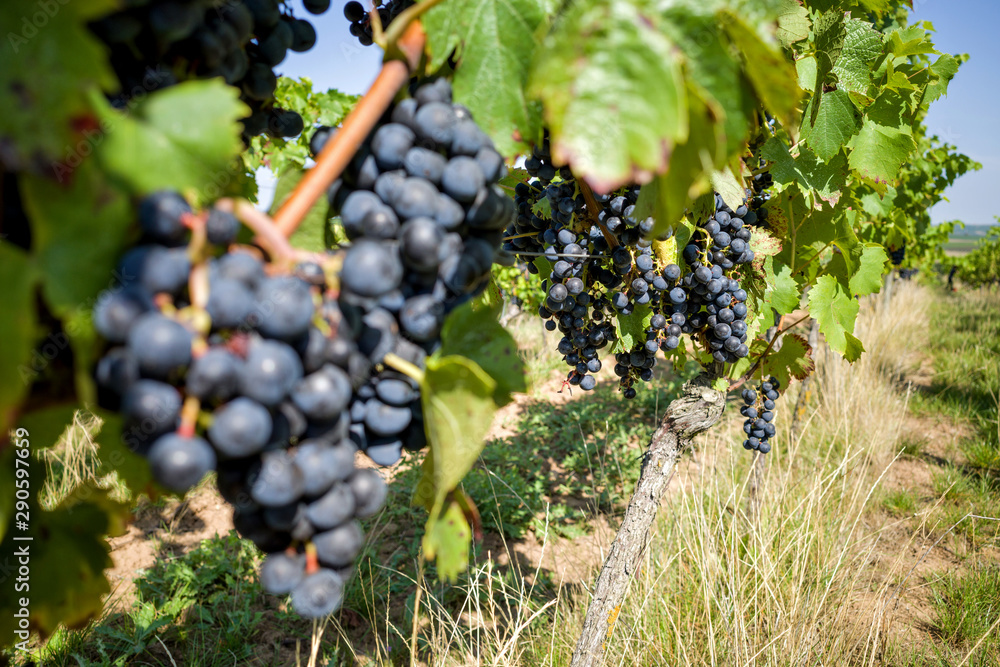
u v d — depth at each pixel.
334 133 1.20
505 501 5.90
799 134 2.77
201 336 0.77
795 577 3.92
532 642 3.79
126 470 1.17
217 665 4.04
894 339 11.64
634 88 0.87
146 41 0.88
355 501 1.01
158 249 0.77
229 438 0.77
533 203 2.71
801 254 3.53
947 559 5.14
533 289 11.98
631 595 3.96
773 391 3.72
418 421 1.15
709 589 3.75
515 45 1.15
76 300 0.73
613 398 9.38
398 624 4.39
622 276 2.54
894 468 6.85
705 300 2.73
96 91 0.73
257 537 0.97
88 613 1.14
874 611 3.87
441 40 1.10
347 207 1.08
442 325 1.10
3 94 0.68
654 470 2.92
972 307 18.27
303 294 0.84
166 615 4.19
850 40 2.71
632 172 0.87
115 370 0.75
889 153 3.13
